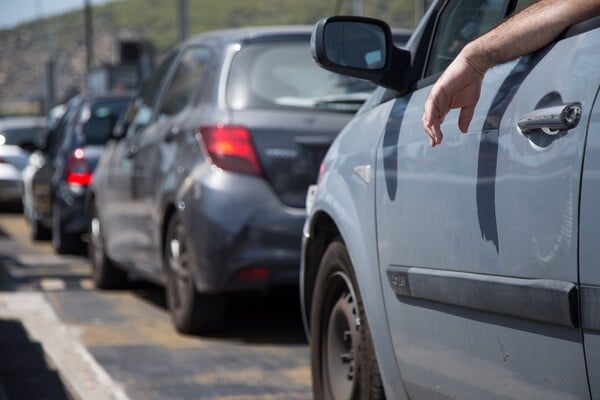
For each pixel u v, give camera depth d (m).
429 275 7.45
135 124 18.28
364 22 8.52
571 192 5.86
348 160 9.24
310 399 11.74
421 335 7.76
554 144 6.05
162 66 17.97
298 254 14.17
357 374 9.19
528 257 6.25
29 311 17.81
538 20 6.29
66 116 29.92
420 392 7.97
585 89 5.88
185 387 12.35
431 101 6.68
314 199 9.98
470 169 6.92
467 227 6.94
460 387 7.28
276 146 14.34
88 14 96.56
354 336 9.29
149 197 16.50
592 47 5.98
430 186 7.48
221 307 15.11
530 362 6.34
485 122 6.78
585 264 5.75
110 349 14.57
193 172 14.60
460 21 8.07
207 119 14.68
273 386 12.37
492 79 6.88
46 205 30.02
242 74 14.93
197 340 15.10
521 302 6.30
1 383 12.57
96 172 20.52
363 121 9.30
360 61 8.52
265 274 14.16
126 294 19.84
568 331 5.95
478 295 6.78
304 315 10.73
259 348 14.52
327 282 9.82
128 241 17.95
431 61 8.30
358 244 8.80
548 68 6.29
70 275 22.73
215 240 14.16
